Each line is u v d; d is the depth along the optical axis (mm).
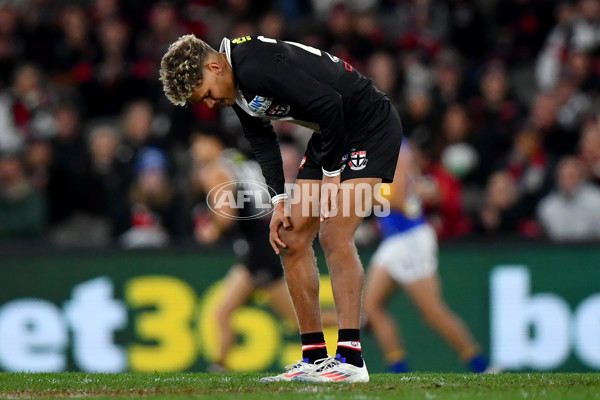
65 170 35938
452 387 15328
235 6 41000
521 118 37281
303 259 15992
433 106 36375
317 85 14602
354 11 41500
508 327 28969
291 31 39969
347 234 15609
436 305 26656
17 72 40688
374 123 15852
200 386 15914
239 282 26172
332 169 15258
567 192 31812
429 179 32281
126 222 33625
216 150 26969
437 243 29297
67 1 44688
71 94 40469
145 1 41906
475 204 34312
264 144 16391
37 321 29328
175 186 33969
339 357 15844
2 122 38344
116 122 40469
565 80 37625
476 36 41688
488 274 29125
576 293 28922
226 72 14961
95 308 29297
